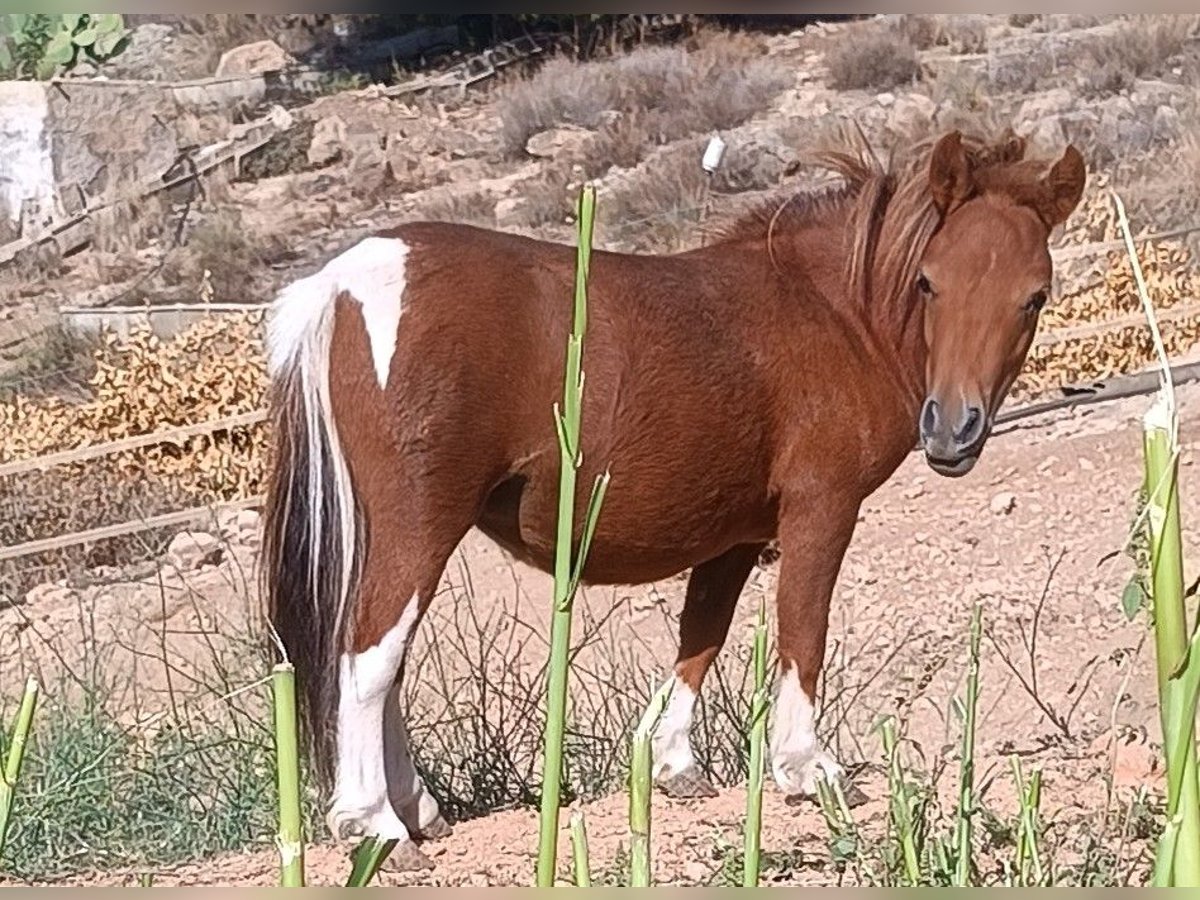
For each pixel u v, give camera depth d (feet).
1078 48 63.87
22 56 69.15
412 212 62.95
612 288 17.98
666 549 18.84
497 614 32.78
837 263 19.47
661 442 18.07
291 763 3.92
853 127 24.44
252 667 25.03
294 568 17.16
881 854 11.36
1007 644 28.27
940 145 18.52
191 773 20.15
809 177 58.65
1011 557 34.40
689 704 20.33
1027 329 18.65
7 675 29.30
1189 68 60.80
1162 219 46.24
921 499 37.24
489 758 22.34
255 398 41.22
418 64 72.38
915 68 65.36
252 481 40.65
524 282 17.52
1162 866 3.75
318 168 66.03
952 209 18.85
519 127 65.82
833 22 71.26
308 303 17.21
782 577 19.49
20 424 41.42
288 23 72.38
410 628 17.10
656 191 59.06
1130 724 20.76
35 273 60.34
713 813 18.79
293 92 69.82
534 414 17.49
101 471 40.55
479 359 17.13
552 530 18.12
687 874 15.30
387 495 17.04
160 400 41.04
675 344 18.12
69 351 51.98
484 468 17.34
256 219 63.00
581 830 4.91
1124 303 41.16
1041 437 38.99
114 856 18.35
